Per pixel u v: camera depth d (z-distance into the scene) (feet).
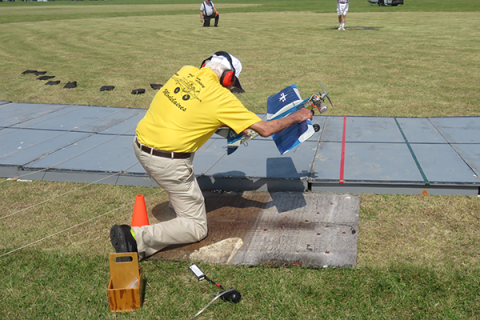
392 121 20.71
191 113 10.39
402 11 88.69
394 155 16.40
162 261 11.08
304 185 14.74
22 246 12.03
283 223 12.69
